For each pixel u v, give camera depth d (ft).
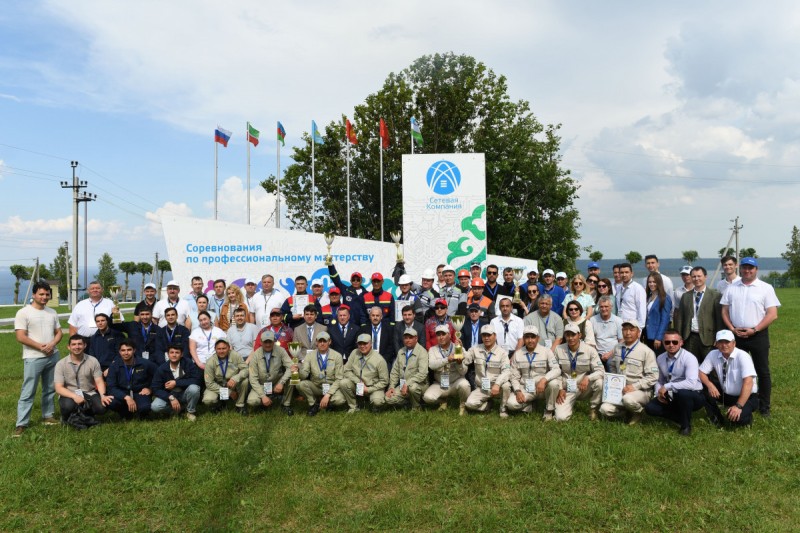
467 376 32.30
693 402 26.55
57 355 30.42
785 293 190.80
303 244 55.93
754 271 29.12
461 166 54.39
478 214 54.24
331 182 110.63
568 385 29.45
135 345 32.68
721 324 30.60
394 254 55.47
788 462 22.72
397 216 104.27
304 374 32.19
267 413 31.91
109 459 24.63
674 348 27.84
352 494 20.84
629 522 18.29
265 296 41.32
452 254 54.44
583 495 20.25
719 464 22.65
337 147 112.68
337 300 35.60
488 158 104.12
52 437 27.86
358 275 38.81
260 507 19.81
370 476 22.38
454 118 105.29
